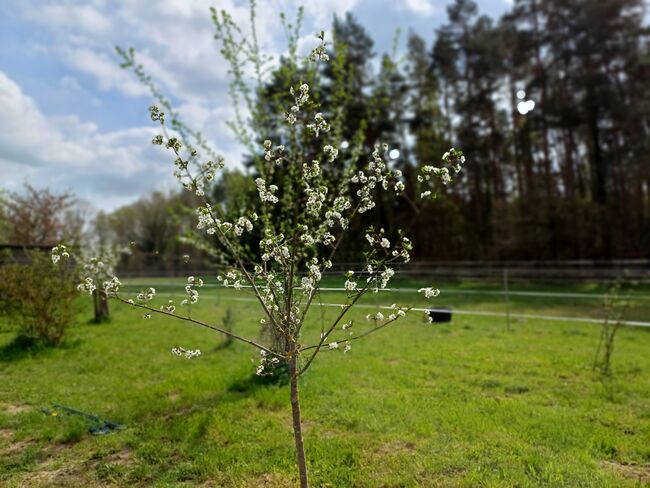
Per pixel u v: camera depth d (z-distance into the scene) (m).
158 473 3.34
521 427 3.97
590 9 20.28
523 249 21.73
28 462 3.55
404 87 24.38
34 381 5.77
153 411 4.60
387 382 5.36
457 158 2.67
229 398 4.86
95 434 4.05
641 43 19.97
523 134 23.94
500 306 12.98
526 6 22.88
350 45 23.52
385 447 3.67
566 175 23.00
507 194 26.95
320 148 5.46
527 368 5.96
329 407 4.56
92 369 6.35
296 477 3.21
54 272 8.11
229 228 2.67
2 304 8.55
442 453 3.52
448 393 4.96
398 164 24.66
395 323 9.62
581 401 4.69
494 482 3.05
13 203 18.19
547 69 22.25
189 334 8.87
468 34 25.45
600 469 3.25
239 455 3.55
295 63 5.18
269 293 2.84
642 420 4.18
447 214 25.08
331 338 6.76
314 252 4.44
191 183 2.61
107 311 10.81
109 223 41.28
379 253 3.72
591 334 8.62
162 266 28.34
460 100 25.41
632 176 20.34
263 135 5.48
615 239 20.92
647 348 7.29
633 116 19.36
